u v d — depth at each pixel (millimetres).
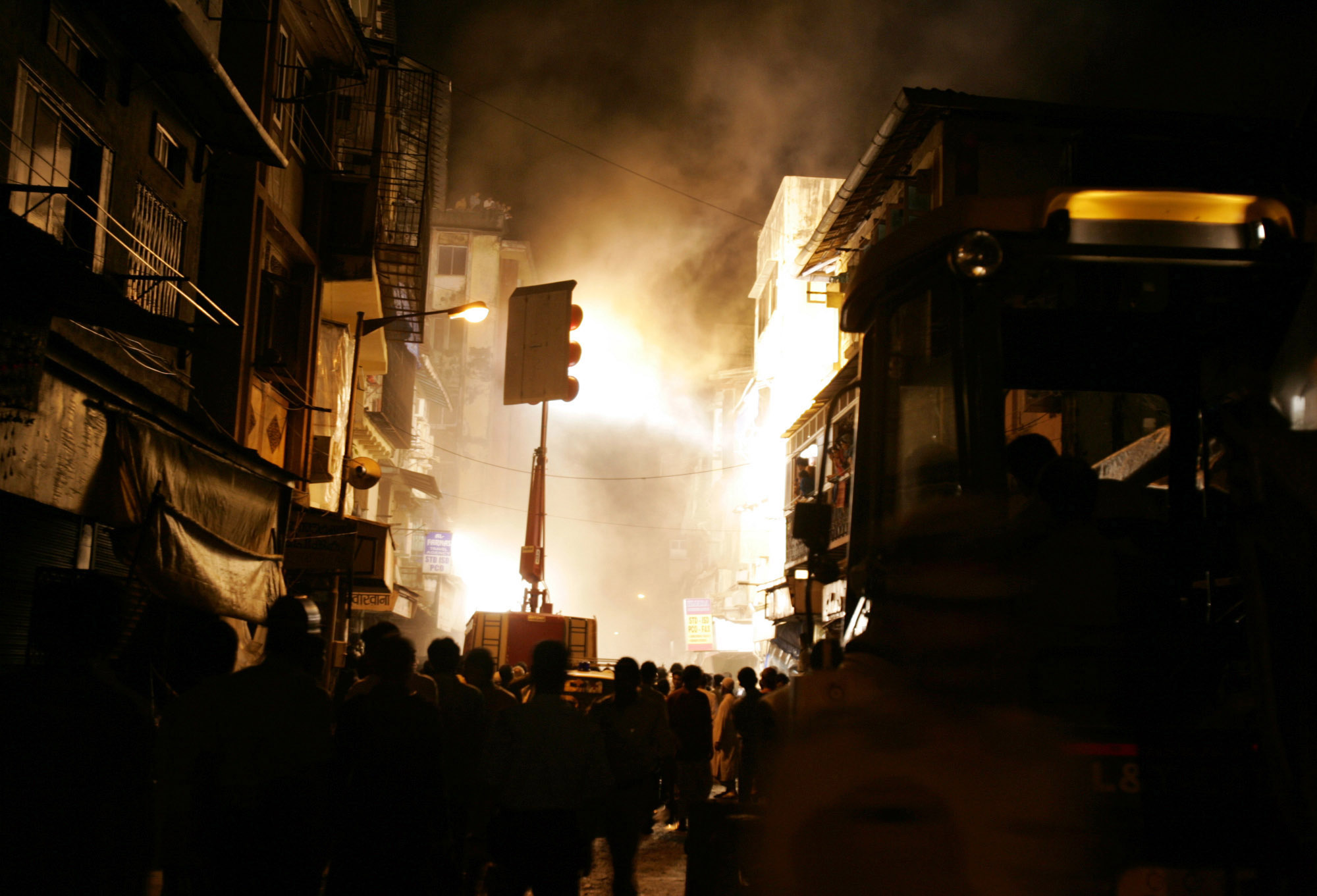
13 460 7738
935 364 4340
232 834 4133
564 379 15289
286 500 13859
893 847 4066
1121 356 4871
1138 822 3764
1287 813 3477
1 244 6336
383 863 4922
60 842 3102
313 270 17250
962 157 20109
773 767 4797
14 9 9000
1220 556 4477
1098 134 6141
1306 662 3471
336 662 16875
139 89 11391
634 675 7594
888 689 4254
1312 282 3803
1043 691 3949
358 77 17938
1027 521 4168
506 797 5387
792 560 29500
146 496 9547
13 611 8461
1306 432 3559
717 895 5043
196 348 8195
